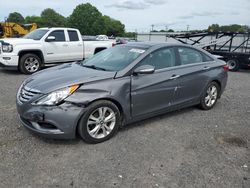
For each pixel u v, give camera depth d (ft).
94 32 302.04
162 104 16.06
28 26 67.00
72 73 14.23
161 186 10.22
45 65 35.14
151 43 17.04
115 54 16.57
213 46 48.42
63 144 13.21
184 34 50.34
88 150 12.75
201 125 16.48
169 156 12.45
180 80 16.66
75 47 37.52
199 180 10.68
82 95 12.62
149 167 11.47
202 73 18.19
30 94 12.85
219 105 21.02
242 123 17.11
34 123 12.78
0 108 18.38
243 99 23.26
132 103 14.46
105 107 13.39
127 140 13.96
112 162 11.76
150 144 13.60
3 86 25.54
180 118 17.57
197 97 18.35
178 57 17.06
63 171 10.97
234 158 12.49
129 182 10.40
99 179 10.53
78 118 12.59
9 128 14.83
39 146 12.92
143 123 16.37
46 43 34.45
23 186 9.96
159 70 15.65
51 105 12.19
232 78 35.86
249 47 45.44
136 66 14.66
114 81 13.67
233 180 10.77
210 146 13.64
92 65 16.08
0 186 9.91
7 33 63.93
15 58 32.09
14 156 11.93
